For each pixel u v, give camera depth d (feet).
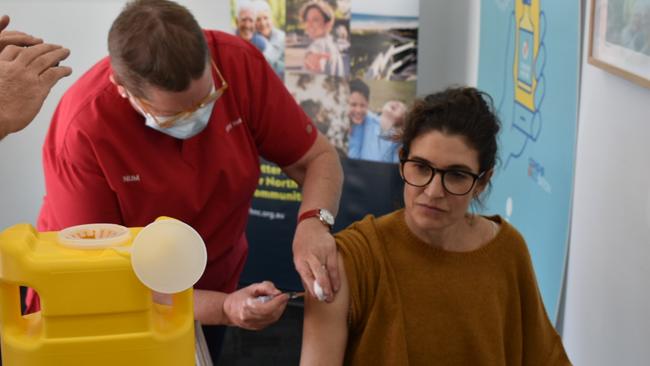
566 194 6.75
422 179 4.23
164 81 4.79
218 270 6.60
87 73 5.91
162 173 5.77
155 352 2.91
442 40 11.48
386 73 10.87
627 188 5.74
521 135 8.07
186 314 3.06
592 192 6.48
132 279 2.84
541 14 7.34
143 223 5.89
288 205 11.95
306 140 6.46
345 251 4.41
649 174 5.34
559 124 6.88
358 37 10.89
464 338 4.48
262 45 11.41
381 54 10.83
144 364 2.91
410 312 4.42
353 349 4.45
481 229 4.63
